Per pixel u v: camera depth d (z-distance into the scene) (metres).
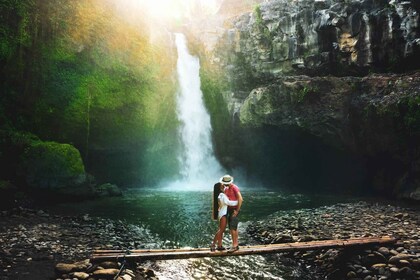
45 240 11.04
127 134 27.55
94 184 22.45
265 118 27.92
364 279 8.30
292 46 29.98
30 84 21.19
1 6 19.64
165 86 30.98
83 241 11.27
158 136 31.02
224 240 12.57
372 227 12.85
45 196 18.62
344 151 25.44
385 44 25.28
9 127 19.55
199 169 34.38
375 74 24.77
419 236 11.18
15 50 20.22
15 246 10.20
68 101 22.95
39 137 21.53
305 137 27.23
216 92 34.28
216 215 9.27
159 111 30.42
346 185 27.72
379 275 8.36
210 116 35.09
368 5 26.53
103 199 21.31
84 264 8.52
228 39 34.06
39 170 18.39
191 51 35.94
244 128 30.70
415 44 23.78
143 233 13.25
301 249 9.27
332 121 25.08
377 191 24.09
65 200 19.34
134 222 15.09
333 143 25.61
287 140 28.97
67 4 23.22
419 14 23.97
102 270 8.12
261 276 9.07
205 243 12.16
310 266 9.80
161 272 9.15
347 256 9.55
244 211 18.25
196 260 10.20
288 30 30.33
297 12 30.03
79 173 19.75
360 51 26.48
